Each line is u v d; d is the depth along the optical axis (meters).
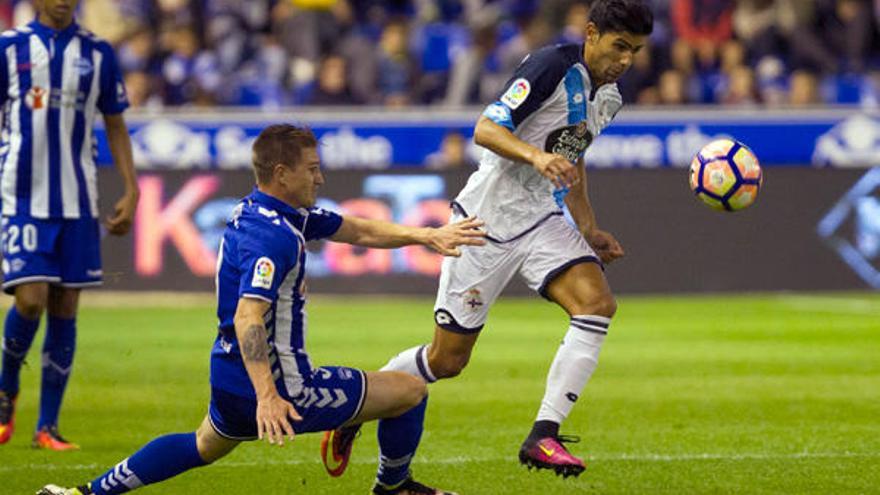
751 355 37.41
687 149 54.22
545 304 52.53
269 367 17.03
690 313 48.22
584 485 21.38
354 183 53.06
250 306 17.03
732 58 62.34
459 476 22.02
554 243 21.22
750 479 21.72
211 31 62.72
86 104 25.38
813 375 33.66
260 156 17.89
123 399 30.16
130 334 42.03
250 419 17.72
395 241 19.19
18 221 24.75
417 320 45.81
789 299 52.75
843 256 54.12
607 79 21.02
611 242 23.03
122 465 18.44
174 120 52.78
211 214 52.66
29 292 24.53
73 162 25.19
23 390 31.83
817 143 54.59
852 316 47.03
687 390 31.30
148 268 52.53
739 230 53.78
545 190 21.53
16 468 22.75
